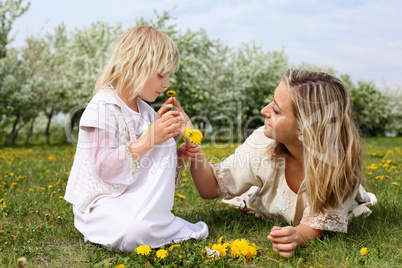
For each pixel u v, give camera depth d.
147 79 1.90
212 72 19.06
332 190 1.83
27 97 17.64
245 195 2.63
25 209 2.55
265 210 2.27
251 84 20.30
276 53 22.53
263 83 20.73
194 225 2.03
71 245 1.93
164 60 1.93
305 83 1.84
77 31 18.34
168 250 1.69
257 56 21.64
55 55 19.91
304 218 1.94
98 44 17.66
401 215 2.32
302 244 1.82
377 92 31.17
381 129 32.34
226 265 1.59
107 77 1.96
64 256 1.78
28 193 3.17
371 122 30.42
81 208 1.85
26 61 18.95
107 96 1.89
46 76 19.31
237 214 2.38
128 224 1.69
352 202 2.05
